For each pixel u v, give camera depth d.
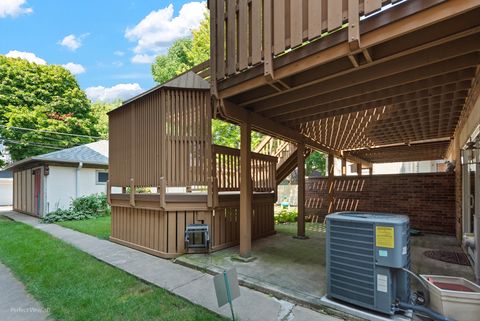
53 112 18.42
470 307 2.44
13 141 16.55
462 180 5.54
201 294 3.35
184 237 4.98
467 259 4.59
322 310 2.91
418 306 2.60
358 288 2.79
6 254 5.18
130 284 3.68
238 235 5.70
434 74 3.19
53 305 3.09
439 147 9.55
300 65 3.06
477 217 3.30
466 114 4.91
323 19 2.80
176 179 4.93
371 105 4.65
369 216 3.00
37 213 11.38
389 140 8.37
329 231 3.04
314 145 7.65
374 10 2.43
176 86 4.98
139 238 5.52
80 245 5.91
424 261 4.50
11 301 3.27
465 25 2.35
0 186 18.28
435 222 7.36
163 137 4.91
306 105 4.41
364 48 2.58
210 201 5.00
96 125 22.19
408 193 7.89
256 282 3.54
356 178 8.93
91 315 2.86
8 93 17.12
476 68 3.28
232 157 5.59
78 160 11.20
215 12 4.02
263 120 5.04
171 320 2.75
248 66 3.50
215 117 4.64
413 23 2.31
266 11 3.28
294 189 14.48
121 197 6.01
